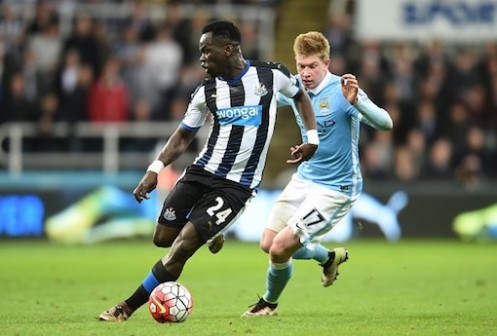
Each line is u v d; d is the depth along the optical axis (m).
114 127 73.69
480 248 67.19
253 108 30.38
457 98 75.56
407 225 72.62
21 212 71.38
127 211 71.75
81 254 62.91
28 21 77.81
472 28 73.75
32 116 74.31
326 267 34.53
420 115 75.00
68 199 71.56
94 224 71.62
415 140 73.50
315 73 32.09
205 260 58.81
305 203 32.31
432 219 72.75
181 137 30.81
